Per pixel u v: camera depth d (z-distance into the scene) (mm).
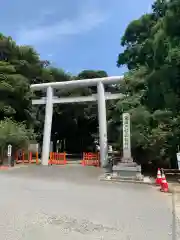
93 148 37500
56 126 35938
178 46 10336
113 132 22250
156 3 14188
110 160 20359
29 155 23250
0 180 12055
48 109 22297
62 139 38094
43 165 20828
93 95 21062
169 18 10312
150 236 4730
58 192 9031
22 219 5707
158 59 11445
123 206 7043
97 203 7363
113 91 26047
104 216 6020
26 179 12602
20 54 24156
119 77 20047
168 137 14039
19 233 4820
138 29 17828
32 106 25797
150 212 6426
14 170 16938
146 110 14164
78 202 7449
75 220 5664
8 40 23109
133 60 18703
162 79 11320
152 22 16156
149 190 9750
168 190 9609
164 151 15141
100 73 32188
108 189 9852
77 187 10250
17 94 22781
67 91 29844
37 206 6898
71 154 34719
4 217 5844
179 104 11523
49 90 22547
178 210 6633
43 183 11289
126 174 12555
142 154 17094
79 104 32500
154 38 11461
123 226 5293
